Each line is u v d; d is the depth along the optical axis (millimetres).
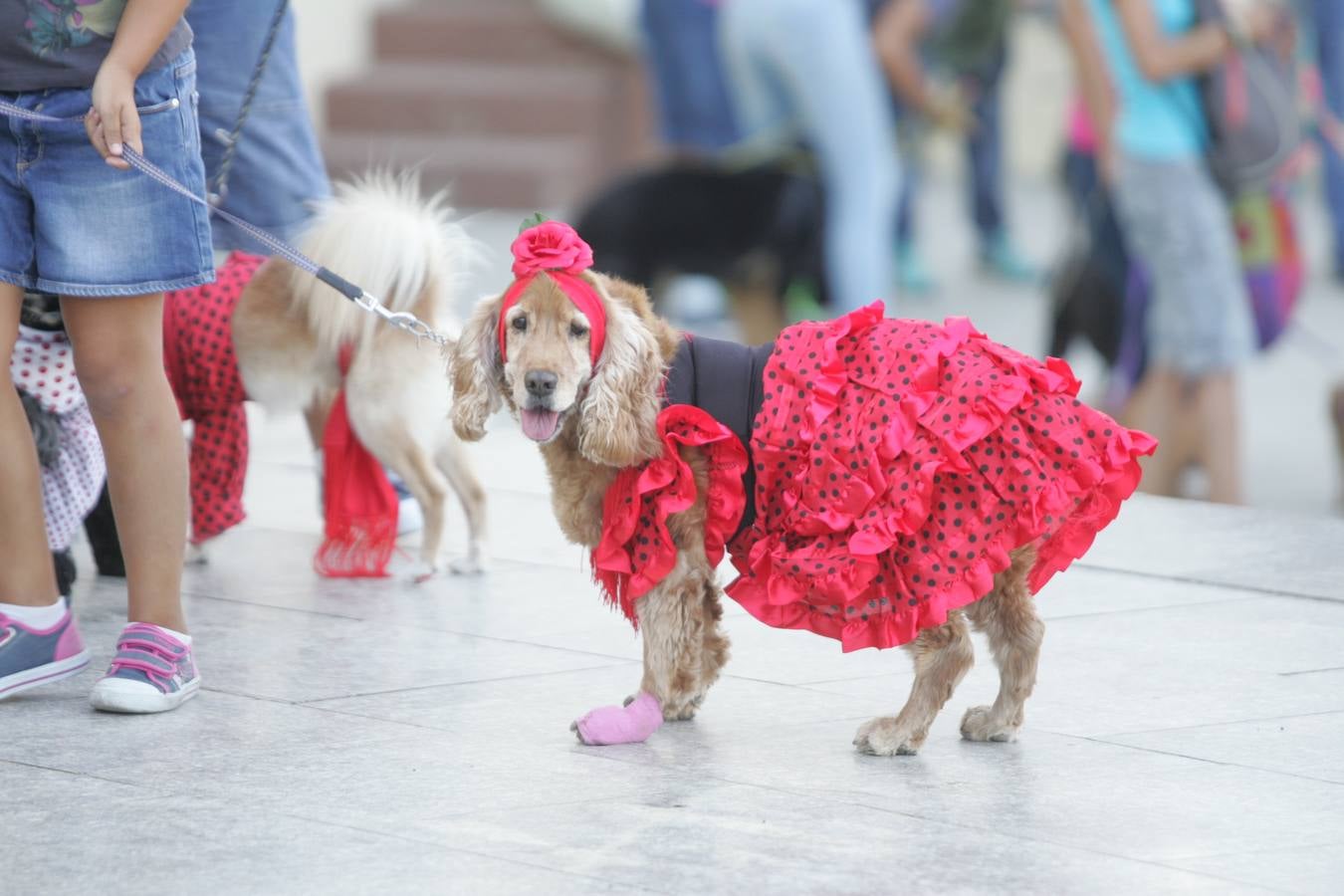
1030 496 5797
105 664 7273
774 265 15141
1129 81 11969
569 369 5945
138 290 6406
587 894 4945
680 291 19125
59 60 6230
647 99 28656
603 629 7930
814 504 5957
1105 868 5172
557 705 6793
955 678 6188
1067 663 7379
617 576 6430
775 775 6008
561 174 26656
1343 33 22078
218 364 8664
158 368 6645
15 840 5332
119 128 6164
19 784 5824
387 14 29359
